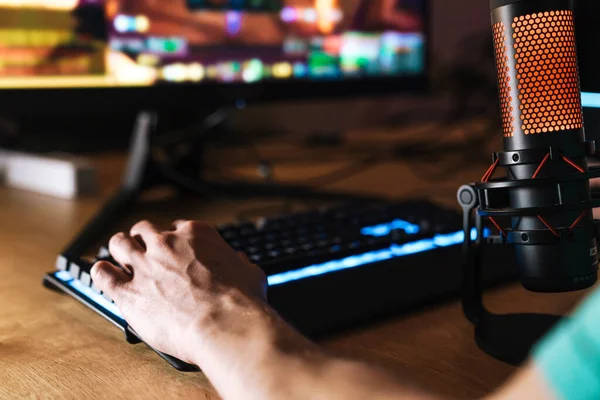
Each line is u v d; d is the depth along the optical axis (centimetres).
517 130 49
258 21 117
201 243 60
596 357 27
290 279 64
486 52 171
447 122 185
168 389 50
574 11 52
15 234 100
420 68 135
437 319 63
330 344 58
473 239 61
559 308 63
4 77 99
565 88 48
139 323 54
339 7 123
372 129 206
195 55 113
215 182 124
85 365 55
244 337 46
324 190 120
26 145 164
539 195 49
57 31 102
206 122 127
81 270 66
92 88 105
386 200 109
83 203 122
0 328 63
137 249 61
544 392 28
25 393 50
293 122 212
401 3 130
